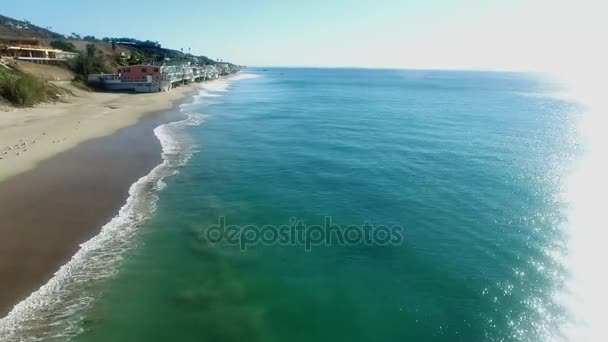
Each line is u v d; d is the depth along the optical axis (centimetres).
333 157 3338
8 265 1476
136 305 1331
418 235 1900
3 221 1819
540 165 3130
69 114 4772
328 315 1332
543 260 1650
